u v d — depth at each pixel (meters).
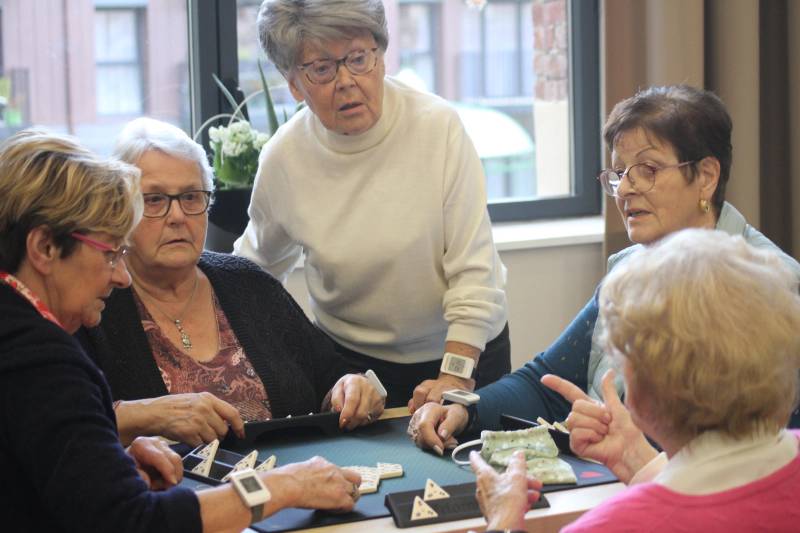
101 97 2.82
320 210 1.92
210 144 2.66
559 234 2.96
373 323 1.98
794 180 2.88
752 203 2.81
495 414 1.64
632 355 0.88
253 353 1.77
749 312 0.84
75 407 1.01
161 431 1.46
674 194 1.53
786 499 0.85
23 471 1.02
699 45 2.72
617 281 0.92
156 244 1.66
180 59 2.88
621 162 1.58
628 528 0.85
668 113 1.50
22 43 2.71
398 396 2.05
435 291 1.92
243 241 2.21
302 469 1.20
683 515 0.85
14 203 1.05
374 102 1.76
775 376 0.84
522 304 2.95
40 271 1.07
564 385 1.26
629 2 2.80
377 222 1.86
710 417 0.86
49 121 2.78
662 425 0.91
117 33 2.80
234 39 2.87
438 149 1.82
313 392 1.83
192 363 1.71
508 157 3.33
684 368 0.84
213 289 1.83
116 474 1.02
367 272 1.89
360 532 1.15
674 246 0.91
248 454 1.47
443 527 1.16
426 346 2.01
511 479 1.05
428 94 1.91
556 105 3.37
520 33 3.29
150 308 1.73
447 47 3.24
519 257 2.93
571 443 1.23
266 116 2.97
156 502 1.04
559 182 3.41
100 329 1.64
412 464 1.42
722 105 1.53
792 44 2.82
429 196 1.83
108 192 1.08
